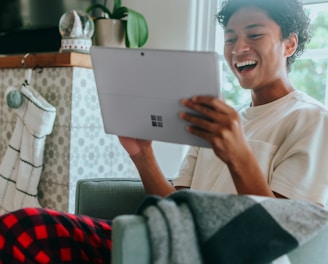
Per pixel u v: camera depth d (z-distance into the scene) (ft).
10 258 2.76
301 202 2.84
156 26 7.06
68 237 2.99
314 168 3.29
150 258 2.35
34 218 2.91
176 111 2.91
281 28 3.76
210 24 6.73
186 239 2.38
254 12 3.74
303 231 2.67
